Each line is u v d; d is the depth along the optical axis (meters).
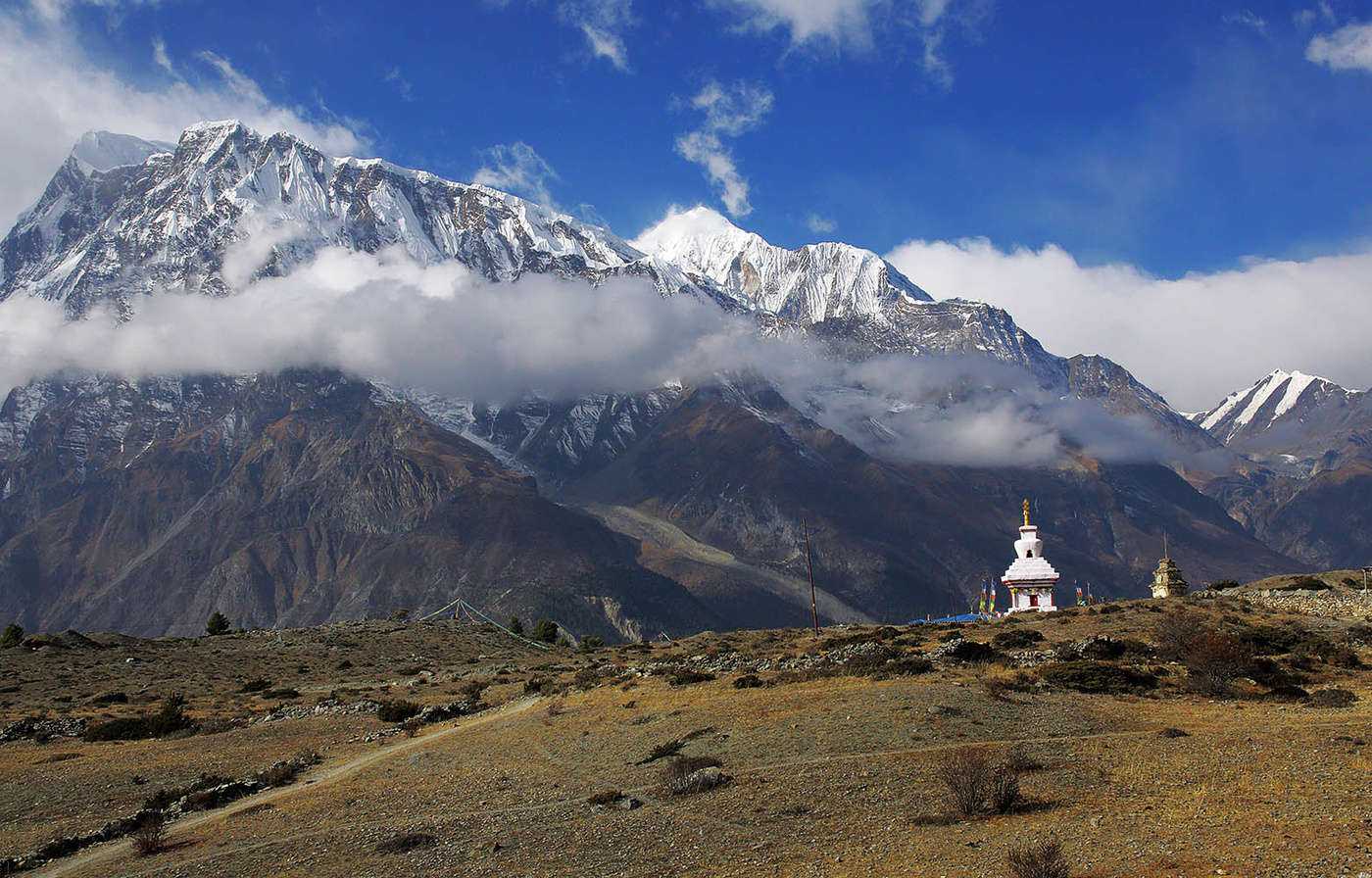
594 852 33.88
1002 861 28.86
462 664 111.50
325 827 40.28
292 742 62.84
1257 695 51.06
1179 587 103.94
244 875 35.25
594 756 47.31
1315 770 35.28
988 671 58.50
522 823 37.88
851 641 86.56
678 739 47.16
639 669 76.12
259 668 108.50
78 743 65.25
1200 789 34.22
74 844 41.56
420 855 35.34
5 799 49.78
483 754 51.25
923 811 34.41
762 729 46.94
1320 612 82.31
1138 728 43.91
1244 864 26.98
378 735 62.56
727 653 88.44
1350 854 27.06
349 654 119.94
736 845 33.03
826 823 34.19
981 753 39.06
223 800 47.88
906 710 47.12
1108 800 33.88
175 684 95.69
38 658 107.62
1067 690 53.12
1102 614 86.69
